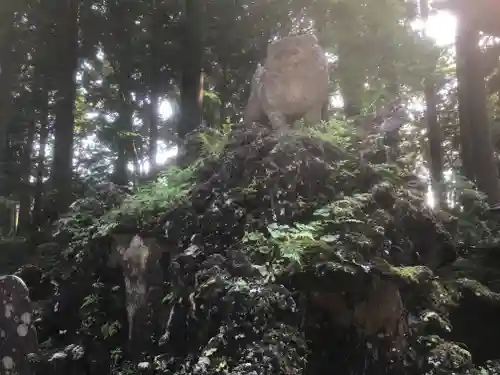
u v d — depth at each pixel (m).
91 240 7.52
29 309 5.86
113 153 18.47
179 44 15.34
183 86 12.08
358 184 6.85
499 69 17.42
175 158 11.12
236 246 6.07
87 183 13.88
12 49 14.18
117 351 6.73
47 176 18.19
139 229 7.22
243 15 14.85
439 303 6.23
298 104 8.30
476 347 6.89
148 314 6.72
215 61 16.23
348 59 13.01
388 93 12.35
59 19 13.79
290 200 6.55
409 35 13.19
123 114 17.86
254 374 4.75
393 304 5.64
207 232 6.48
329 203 6.48
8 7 13.74
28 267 8.35
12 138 16.88
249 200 6.62
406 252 6.48
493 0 9.70
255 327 5.13
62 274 7.85
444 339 6.21
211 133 9.17
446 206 9.23
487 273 7.62
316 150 7.06
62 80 13.59
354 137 7.71
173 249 6.86
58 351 6.92
